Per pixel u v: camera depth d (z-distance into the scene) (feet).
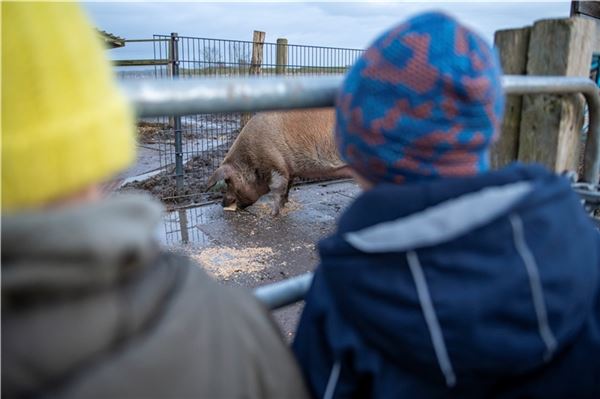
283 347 2.93
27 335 1.85
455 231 2.49
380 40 2.91
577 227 2.68
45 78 1.96
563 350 2.80
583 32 5.12
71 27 2.09
